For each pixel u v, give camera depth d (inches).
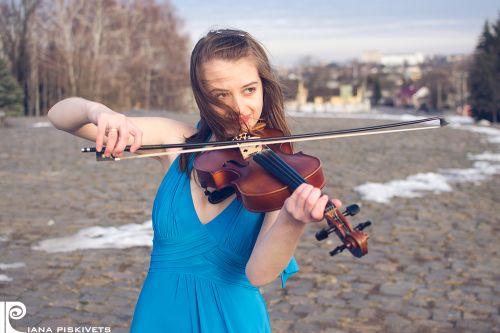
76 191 386.3
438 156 597.0
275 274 74.6
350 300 205.0
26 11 1760.6
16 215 315.3
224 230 85.4
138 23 2031.3
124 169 483.2
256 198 80.4
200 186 87.9
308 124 1090.1
